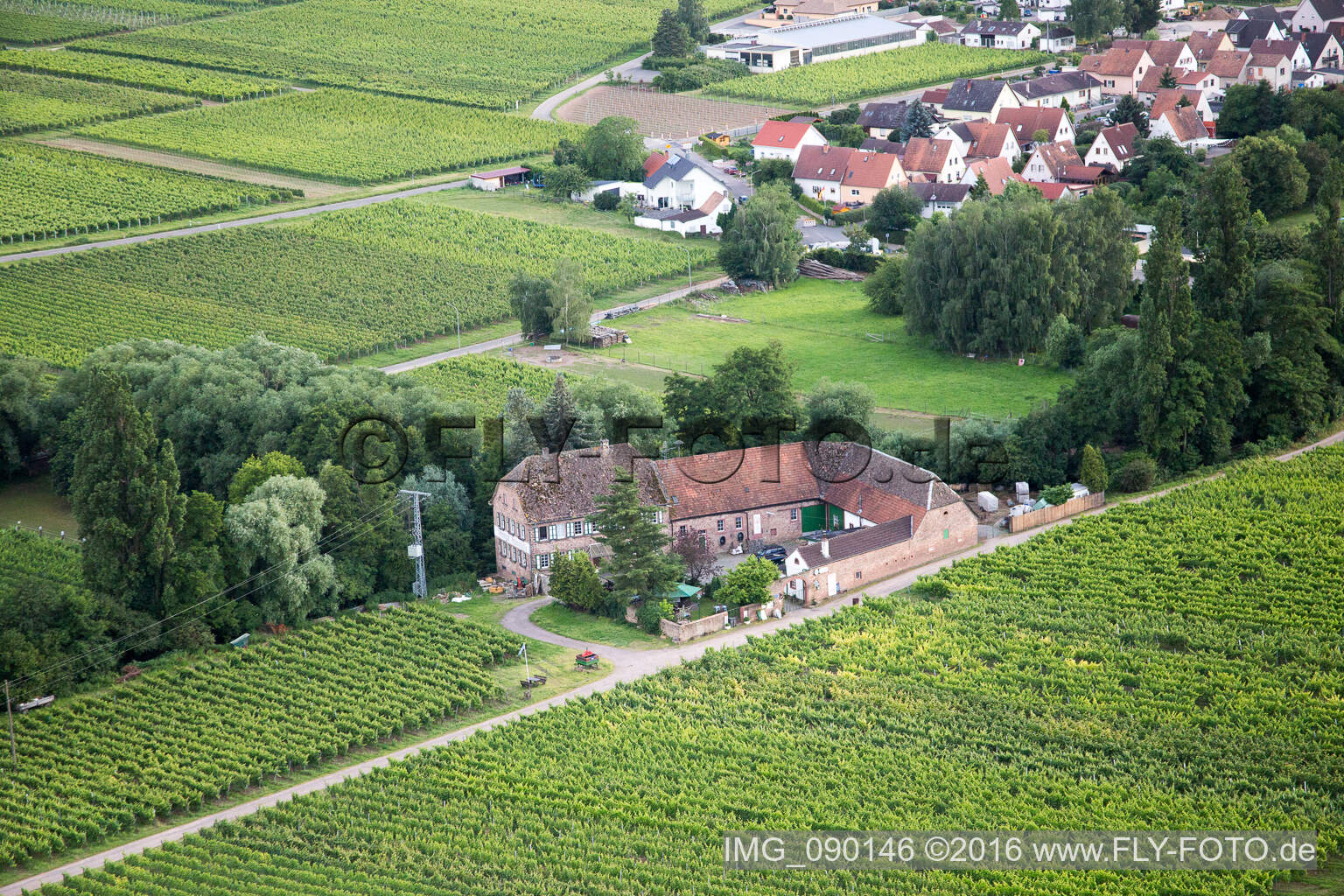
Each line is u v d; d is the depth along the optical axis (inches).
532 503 6594.5
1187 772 4899.1
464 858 4658.0
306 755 5334.6
